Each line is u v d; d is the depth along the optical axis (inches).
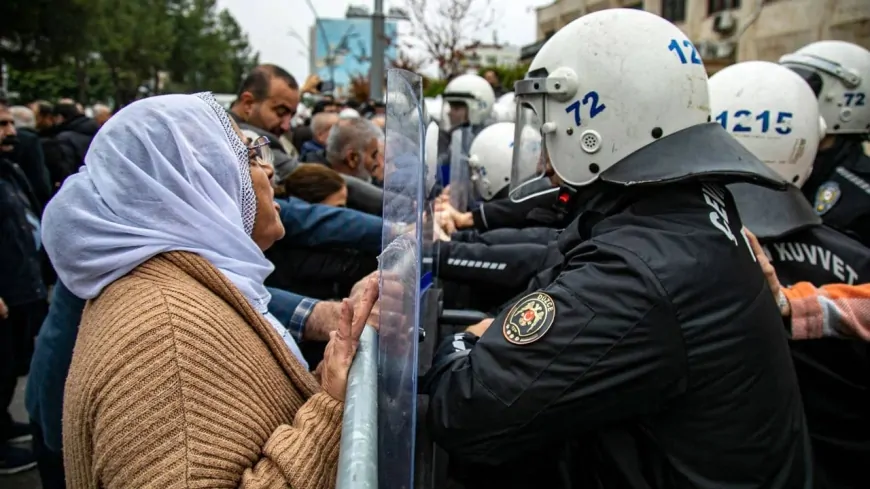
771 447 51.0
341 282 105.0
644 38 57.8
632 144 57.2
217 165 54.2
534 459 57.5
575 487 55.7
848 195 104.1
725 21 337.4
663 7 417.4
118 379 42.2
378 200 134.7
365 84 536.4
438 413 53.0
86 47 1011.9
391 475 45.3
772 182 53.3
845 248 76.5
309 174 116.7
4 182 148.6
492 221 131.5
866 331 68.1
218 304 49.2
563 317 49.4
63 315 71.5
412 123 49.4
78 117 297.9
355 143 155.0
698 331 48.6
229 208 54.4
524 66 488.4
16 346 156.3
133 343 43.1
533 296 52.2
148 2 2044.8
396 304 46.6
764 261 68.3
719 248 52.0
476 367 51.5
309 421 48.1
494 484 60.2
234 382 46.2
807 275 77.4
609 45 57.9
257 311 53.0
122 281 47.9
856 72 107.0
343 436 39.1
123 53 1736.0
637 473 51.6
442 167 141.9
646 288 48.5
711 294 49.5
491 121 251.1
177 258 49.6
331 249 102.7
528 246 107.7
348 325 50.2
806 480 54.4
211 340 45.7
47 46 908.6
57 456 80.9
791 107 84.5
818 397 75.0
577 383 48.4
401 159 48.3
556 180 64.7
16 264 147.4
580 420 49.5
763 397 50.9
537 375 49.1
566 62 59.9
